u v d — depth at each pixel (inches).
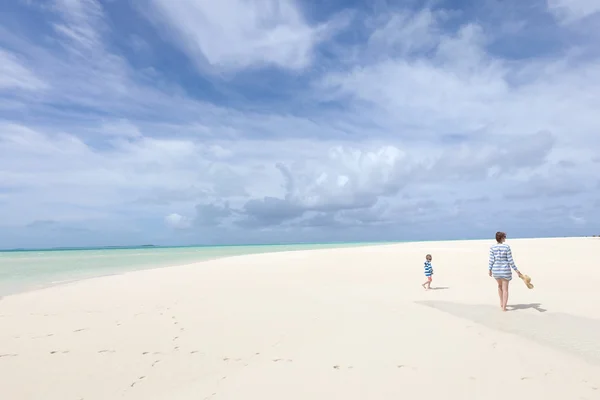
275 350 242.8
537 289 481.1
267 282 575.2
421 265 871.1
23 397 179.9
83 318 339.6
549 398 169.8
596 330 282.7
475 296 434.9
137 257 1722.4
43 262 1337.4
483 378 192.7
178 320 327.0
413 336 267.9
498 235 365.1
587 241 1953.7
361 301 406.6
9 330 300.0
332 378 195.0
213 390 184.4
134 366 219.1
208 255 1891.0
